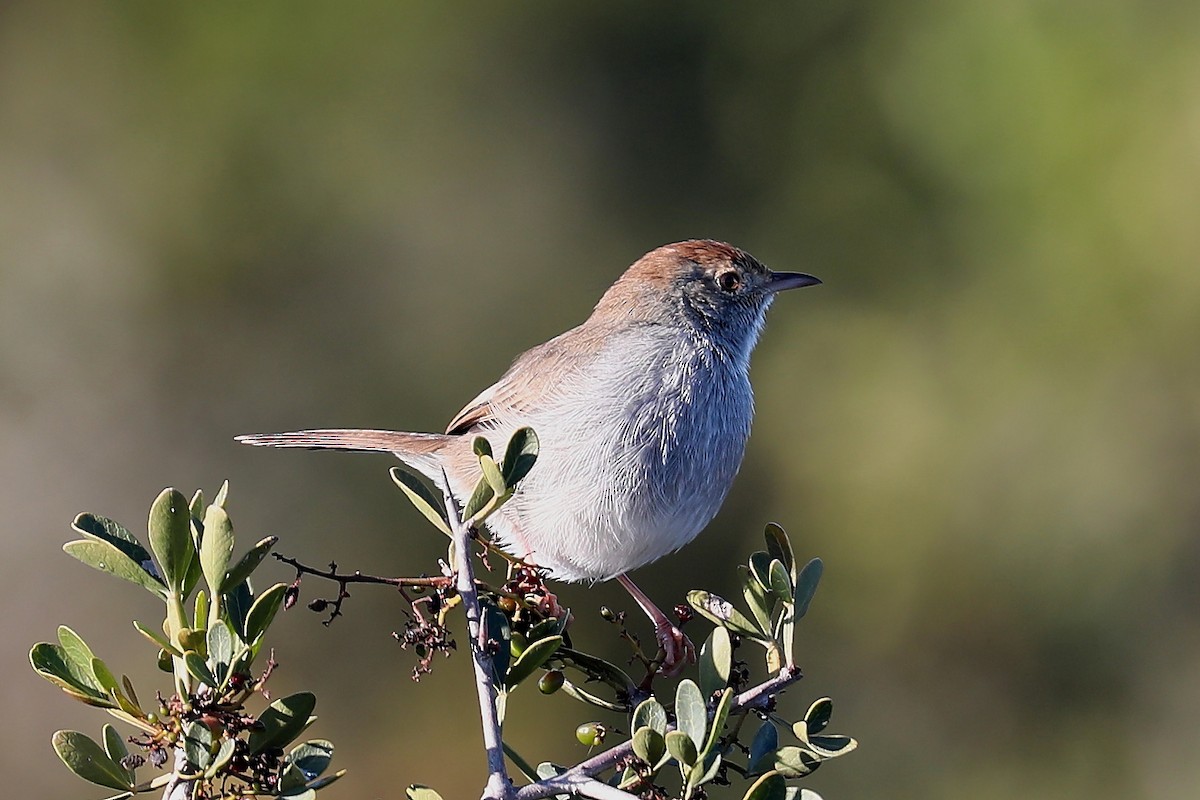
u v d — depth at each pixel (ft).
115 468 51.72
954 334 48.08
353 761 44.55
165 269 53.62
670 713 18.28
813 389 49.42
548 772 17.43
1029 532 44.83
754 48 54.03
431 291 53.57
